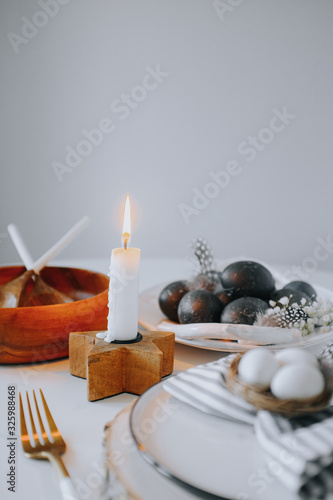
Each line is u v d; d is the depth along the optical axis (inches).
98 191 79.7
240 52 75.7
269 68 75.9
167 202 80.5
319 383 16.7
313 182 78.6
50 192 78.6
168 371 23.8
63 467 15.9
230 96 77.1
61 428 19.0
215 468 15.0
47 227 79.7
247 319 26.3
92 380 21.2
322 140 77.2
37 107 75.5
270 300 27.8
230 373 18.3
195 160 79.3
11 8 72.1
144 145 78.7
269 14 74.3
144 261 48.1
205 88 77.0
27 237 79.4
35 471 16.2
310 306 26.9
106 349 21.7
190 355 26.5
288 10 73.9
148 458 14.9
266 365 17.3
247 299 27.0
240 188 79.7
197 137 78.5
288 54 75.2
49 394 22.0
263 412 16.0
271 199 79.7
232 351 24.9
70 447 17.6
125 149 78.7
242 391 17.4
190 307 27.6
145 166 79.4
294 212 79.8
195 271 32.4
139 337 23.3
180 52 76.2
